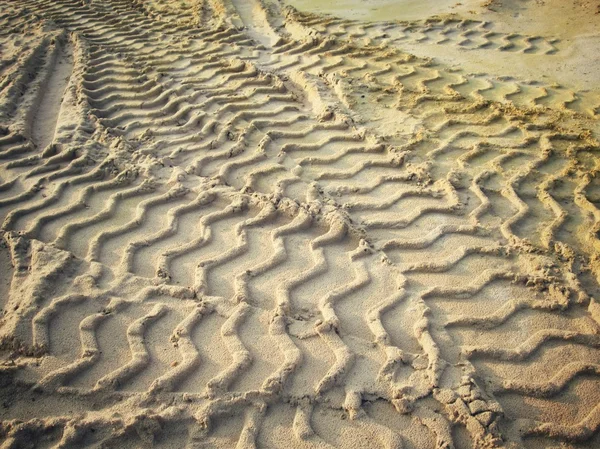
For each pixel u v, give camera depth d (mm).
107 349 2525
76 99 5199
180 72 5777
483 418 2182
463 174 3889
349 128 4555
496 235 3297
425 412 2238
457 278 2984
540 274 2949
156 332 2627
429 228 3379
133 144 4441
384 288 2906
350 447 2123
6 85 5492
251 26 7105
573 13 6609
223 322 2682
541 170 3887
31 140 4520
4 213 3594
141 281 2920
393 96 5051
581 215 3426
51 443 2145
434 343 2537
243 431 2166
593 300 2762
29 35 7023
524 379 2408
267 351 2516
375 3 7723
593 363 2465
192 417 2203
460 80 5266
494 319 2699
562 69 5340
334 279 2979
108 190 3832
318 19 7141
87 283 2883
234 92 5270
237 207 3553
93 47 6461
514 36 6215
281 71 5730
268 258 3123
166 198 3689
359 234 3299
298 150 4320
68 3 8242
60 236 3293
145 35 6914
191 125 4715
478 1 7297
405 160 4055
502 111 4629
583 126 4332
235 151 4254
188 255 3174
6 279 2984
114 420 2174
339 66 5730
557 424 2209
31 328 2592
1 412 2254
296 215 3455
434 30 6574
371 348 2535
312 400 2295
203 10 7645
